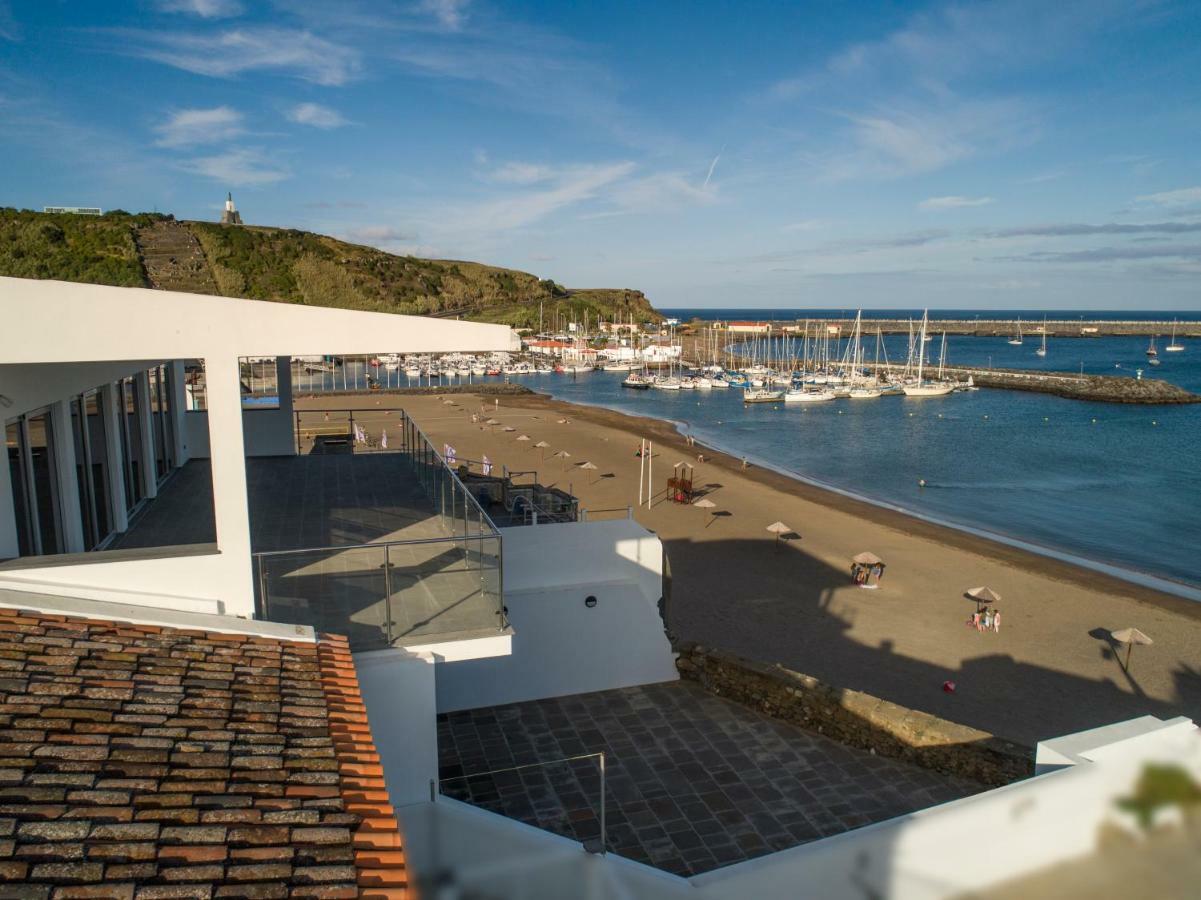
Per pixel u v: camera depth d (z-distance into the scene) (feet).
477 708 39.24
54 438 31.94
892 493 140.36
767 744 36.04
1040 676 65.21
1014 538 111.04
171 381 53.83
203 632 22.00
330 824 14.88
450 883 18.49
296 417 68.59
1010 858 15.46
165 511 44.06
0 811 13.47
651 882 16.79
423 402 256.32
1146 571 97.35
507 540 39.32
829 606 79.56
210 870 13.08
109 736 16.25
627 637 41.22
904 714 35.09
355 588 29.60
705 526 109.40
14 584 22.41
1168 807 15.62
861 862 15.55
